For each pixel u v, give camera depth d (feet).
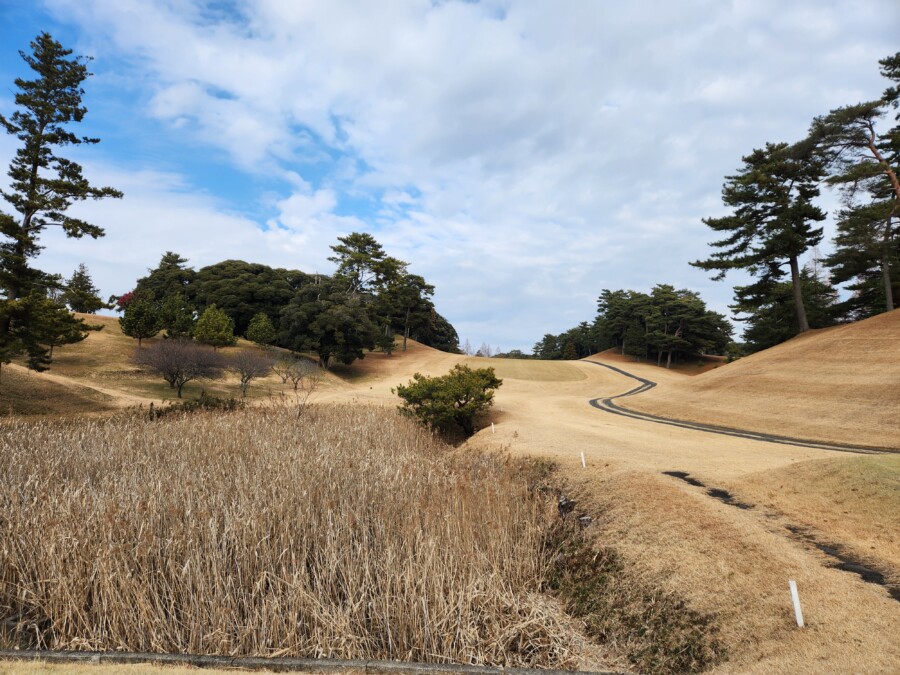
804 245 148.15
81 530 27.48
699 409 107.45
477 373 105.09
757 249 155.22
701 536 32.24
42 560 26.66
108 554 25.49
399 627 25.03
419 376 104.88
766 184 145.38
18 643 24.32
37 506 32.09
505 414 107.96
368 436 64.80
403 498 35.42
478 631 26.22
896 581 24.85
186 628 24.72
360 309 210.38
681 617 26.37
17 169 95.66
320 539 30.45
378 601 26.27
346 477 38.45
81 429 57.06
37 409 86.99
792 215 147.74
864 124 138.21
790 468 42.96
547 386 186.09
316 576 27.02
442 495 37.27
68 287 98.07
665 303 283.79
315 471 38.55
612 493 42.29
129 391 118.11
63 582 24.81
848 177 127.95
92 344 157.89
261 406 97.25
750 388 111.45
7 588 27.43
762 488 40.29
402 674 21.81
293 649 23.82
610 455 54.70
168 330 177.27
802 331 149.79
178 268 280.10
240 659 22.12
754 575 27.02
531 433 74.84
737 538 30.86
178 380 125.80
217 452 47.11
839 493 36.55
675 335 277.03
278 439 53.11
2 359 83.92
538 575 34.58
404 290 260.42
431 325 302.04
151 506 29.91
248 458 46.01
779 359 125.49
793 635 21.89
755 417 94.07
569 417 105.09
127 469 43.04
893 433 73.26
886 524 31.35
